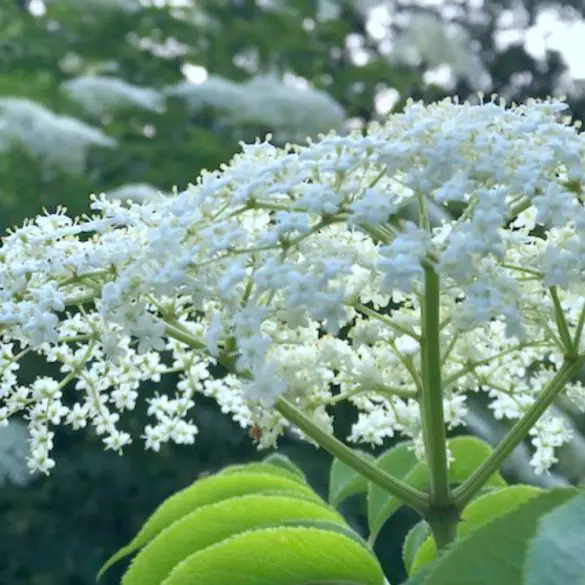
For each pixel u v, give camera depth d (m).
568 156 0.22
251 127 1.24
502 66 2.03
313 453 1.01
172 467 1.02
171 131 1.25
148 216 0.25
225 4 1.46
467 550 0.17
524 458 0.76
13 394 0.28
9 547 1.04
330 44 1.51
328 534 0.22
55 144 1.13
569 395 0.30
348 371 0.26
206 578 0.22
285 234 0.22
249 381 0.24
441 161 0.22
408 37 1.48
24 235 0.25
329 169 0.22
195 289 0.22
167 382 0.96
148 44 1.45
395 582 0.95
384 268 0.21
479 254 0.21
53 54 1.42
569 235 0.26
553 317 0.26
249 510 0.24
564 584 0.14
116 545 1.05
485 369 0.29
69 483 1.02
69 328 0.28
